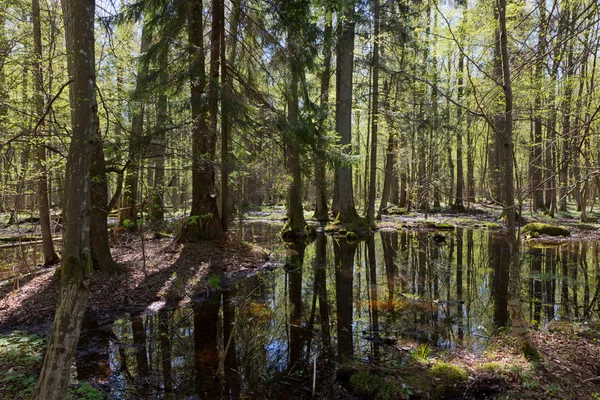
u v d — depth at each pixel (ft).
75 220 7.29
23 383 11.76
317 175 37.58
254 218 73.92
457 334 16.79
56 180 25.57
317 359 14.76
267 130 30.19
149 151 24.13
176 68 28.12
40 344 15.38
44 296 20.77
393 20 43.68
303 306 21.67
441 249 39.55
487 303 21.33
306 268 31.45
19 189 23.40
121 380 13.23
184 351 15.75
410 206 79.05
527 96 22.21
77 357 15.06
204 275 26.71
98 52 25.57
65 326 7.05
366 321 19.03
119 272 24.49
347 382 12.73
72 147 7.38
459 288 24.67
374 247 41.52
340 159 32.96
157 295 22.49
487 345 15.26
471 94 17.22
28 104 17.94
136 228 39.93
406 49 49.75
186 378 13.42
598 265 30.07
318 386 12.66
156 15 27.40
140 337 17.19
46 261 28.73
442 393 11.46
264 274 28.99
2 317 18.61
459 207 77.82
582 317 18.12
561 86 21.16
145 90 24.93
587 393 10.80
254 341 16.75
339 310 20.89
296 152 31.14
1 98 16.49
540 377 11.78
